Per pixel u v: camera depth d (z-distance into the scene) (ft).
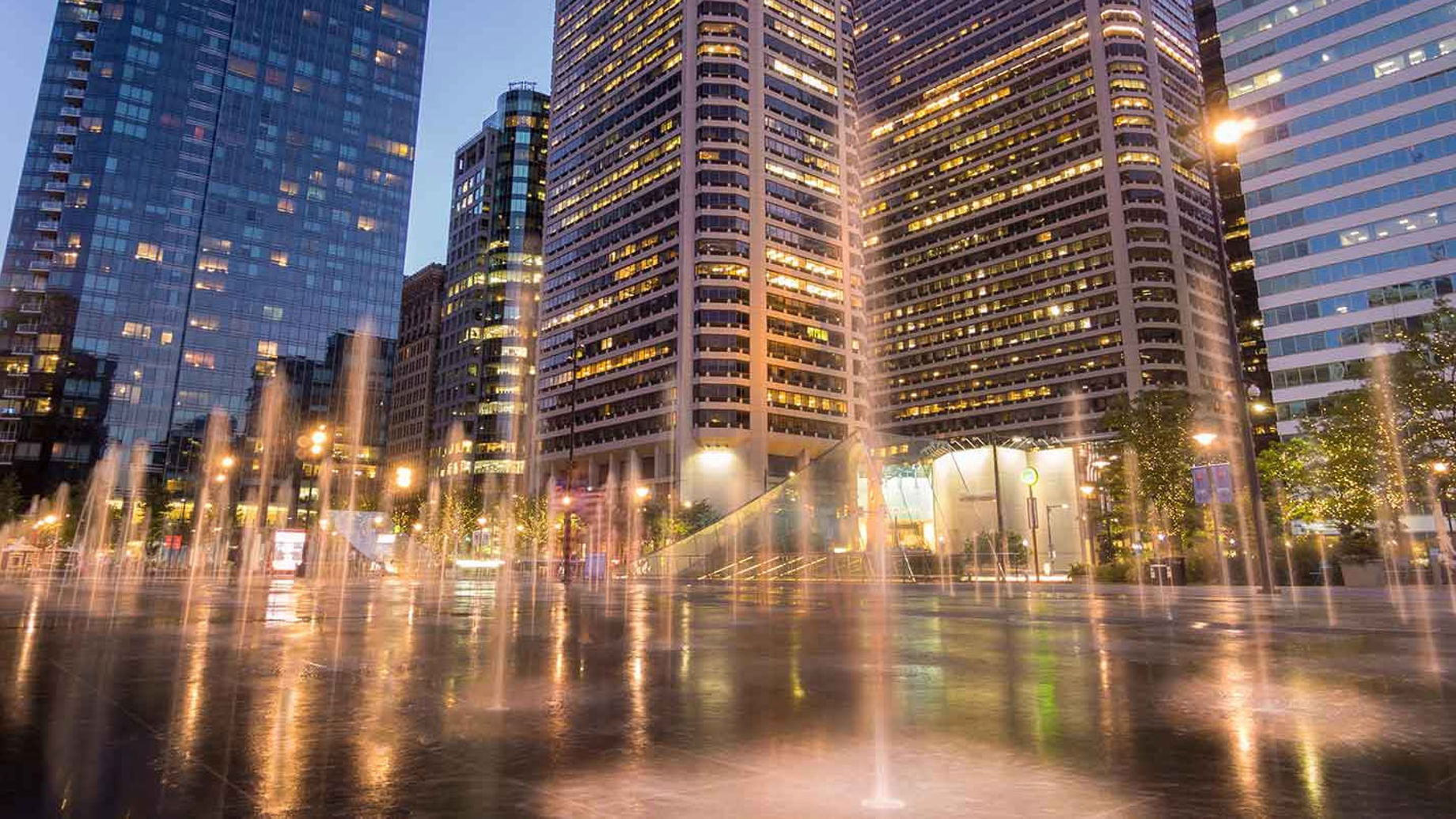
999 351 419.33
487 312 580.30
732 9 398.42
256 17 536.42
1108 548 182.60
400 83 588.91
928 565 184.96
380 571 262.26
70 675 30.40
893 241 476.54
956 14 475.31
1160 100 406.62
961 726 21.62
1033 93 433.07
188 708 23.84
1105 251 392.47
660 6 413.59
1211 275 402.11
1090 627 52.80
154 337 468.34
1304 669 32.45
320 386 516.32
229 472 474.49
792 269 385.91
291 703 24.80
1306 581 131.54
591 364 405.80
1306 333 282.97
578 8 469.16
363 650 38.52
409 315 655.35
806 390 374.43
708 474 347.56
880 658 36.37
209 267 491.72
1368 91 277.85
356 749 18.89
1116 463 159.02
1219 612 65.51
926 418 440.86
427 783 16.11
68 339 445.78
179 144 495.00
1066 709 23.98
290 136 535.19
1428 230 261.65
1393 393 124.67
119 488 442.91
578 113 453.17
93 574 223.92
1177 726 21.56
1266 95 301.02
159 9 502.38
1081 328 393.50
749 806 14.57
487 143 610.65
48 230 455.63
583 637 45.70
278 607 72.64
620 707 24.34
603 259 414.00
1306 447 149.79
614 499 311.27
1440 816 13.87
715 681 29.45
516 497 336.08
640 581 183.21
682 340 362.12
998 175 438.81
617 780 16.29
